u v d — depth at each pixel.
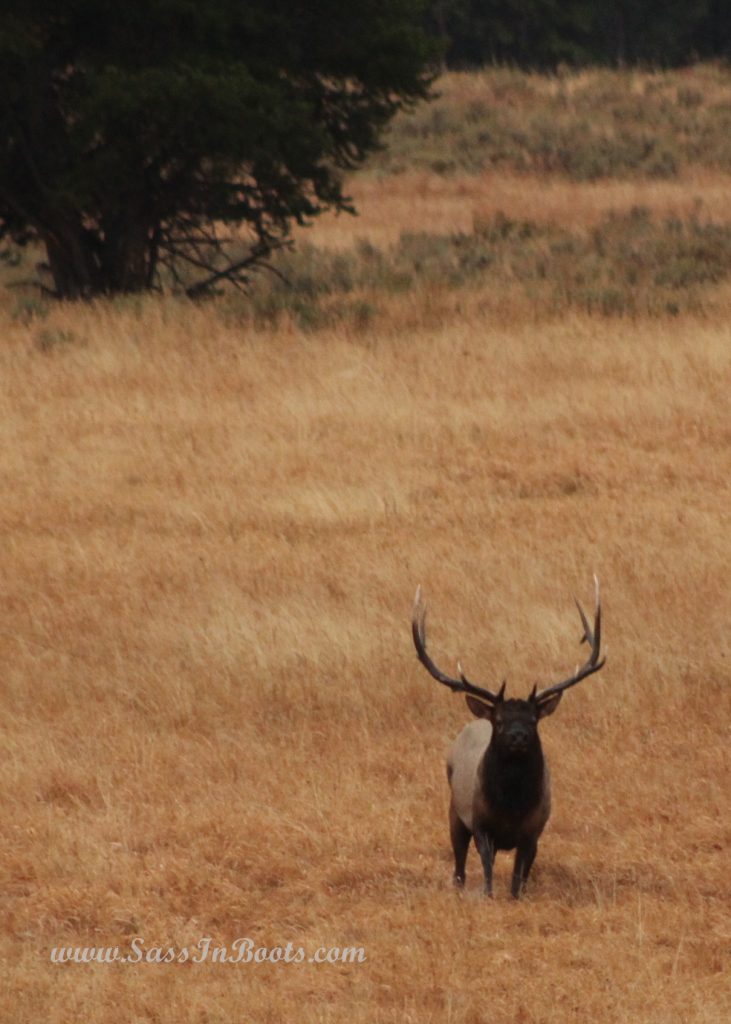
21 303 104.75
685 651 48.25
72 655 49.56
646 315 98.06
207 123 99.31
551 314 99.25
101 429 77.12
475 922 31.28
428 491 66.50
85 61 104.88
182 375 85.44
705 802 38.47
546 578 54.56
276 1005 27.91
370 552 58.09
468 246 126.81
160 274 120.00
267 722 44.31
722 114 189.12
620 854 35.53
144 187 106.19
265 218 139.50
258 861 35.06
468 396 81.75
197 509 64.44
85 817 37.66
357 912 32.50
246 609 51.94
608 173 168.88
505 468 69.25
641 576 54.50
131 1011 27.92
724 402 79.06
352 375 84.75
